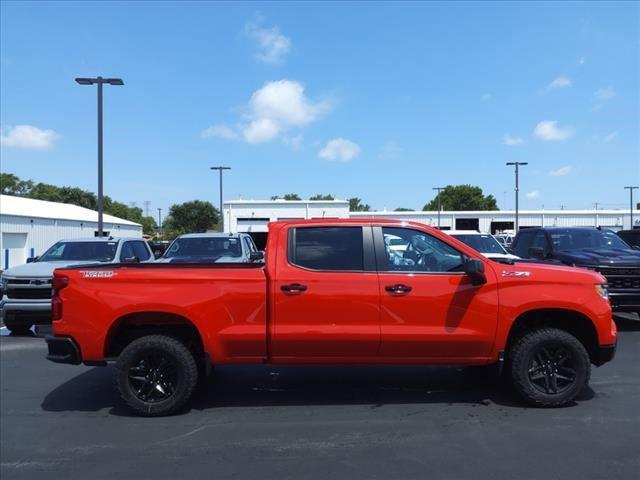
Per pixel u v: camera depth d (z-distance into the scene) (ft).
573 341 17.76
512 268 17.87
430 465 13.76
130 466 13.98
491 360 17.74
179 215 239.71
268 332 17.26
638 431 15.93
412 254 17.93
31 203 159.43
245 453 14.75
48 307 32.68
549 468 13.48
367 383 21.42
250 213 151.53
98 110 77.00
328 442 15.44
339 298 17.28
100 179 78.23
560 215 209.46
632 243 49.49
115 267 17.85
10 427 16.96
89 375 23.50
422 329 17.33
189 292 17.33
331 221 18.10
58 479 13.26
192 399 19.60
